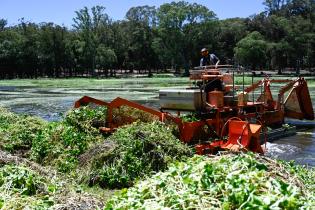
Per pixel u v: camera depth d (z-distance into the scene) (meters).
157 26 101.12
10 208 6.05
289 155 13.69
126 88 49.44
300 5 103.31
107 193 9.39
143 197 5.17
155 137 10.77
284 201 4.56
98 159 10.39
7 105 31.48
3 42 92.25
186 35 96.44
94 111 13.63
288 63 90.44
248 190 4.76
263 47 84.19
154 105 28.72
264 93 17.69
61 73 102.44
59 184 7.63
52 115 25.05
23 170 7.59
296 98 18.88
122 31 108.25
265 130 15.02
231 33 99.62
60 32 95.62
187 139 13.27
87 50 95.44
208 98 14.45
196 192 4.98
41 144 12.11
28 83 67.81
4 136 13.41
